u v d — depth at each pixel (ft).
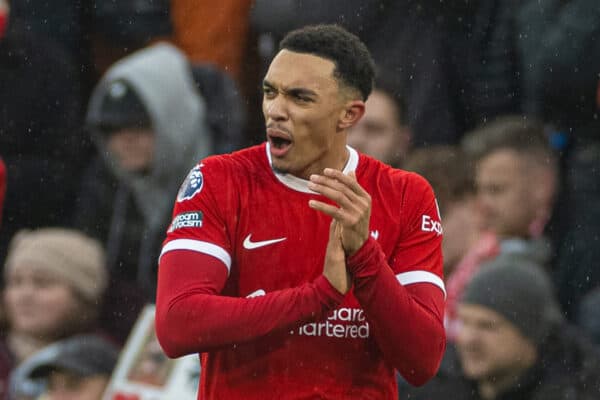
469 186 76.02
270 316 45.93
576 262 84.28
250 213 48.29
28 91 89.61
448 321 71.87
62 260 74.23
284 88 47.21
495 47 88.94
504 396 66.80
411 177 50.08
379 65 88.02
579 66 86.53
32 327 73.82
